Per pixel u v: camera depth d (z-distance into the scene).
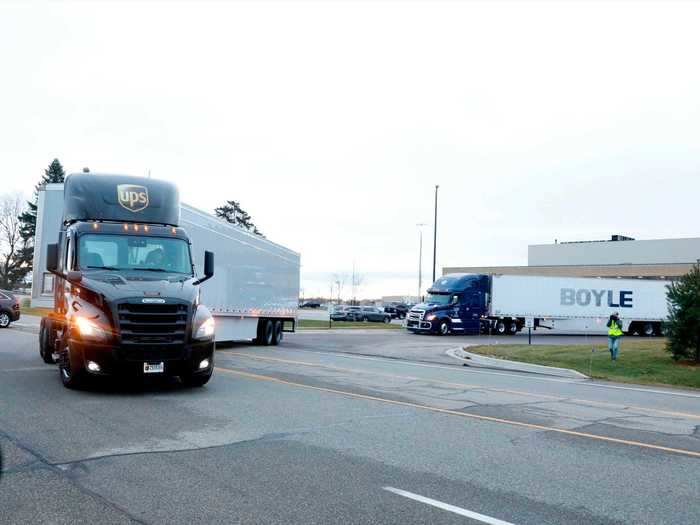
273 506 5.36
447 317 39.25
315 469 6.51
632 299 45.88
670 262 75.69
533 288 42.31
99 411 9.13
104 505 5.27
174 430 8.05
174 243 12.09
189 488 5.75
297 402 10.55
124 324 10.19
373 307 62.47
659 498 5.98
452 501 5.66
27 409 9.13
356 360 20.02
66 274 11.09
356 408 10.20
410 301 114.06
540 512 5.46
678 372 19.44
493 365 21.33
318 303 114.75
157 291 10.62
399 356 22.97
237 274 21.53
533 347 26.72
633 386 16.80
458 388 13.58
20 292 71.25
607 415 10.78
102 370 10.15
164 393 10.94
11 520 4.89
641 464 7.25
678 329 21.44
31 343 20.72
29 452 6.79
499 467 6.88
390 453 7.30
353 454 7.18
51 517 4.98
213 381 12.75
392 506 5.46
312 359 19.52
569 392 14.11
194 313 10.94
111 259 11.44
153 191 12.54
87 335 10.14
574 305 43.69
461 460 7.11
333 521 5.05
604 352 24.28
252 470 6.38
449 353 25.08
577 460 7.33
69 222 12.15
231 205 87.38
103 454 6.79
